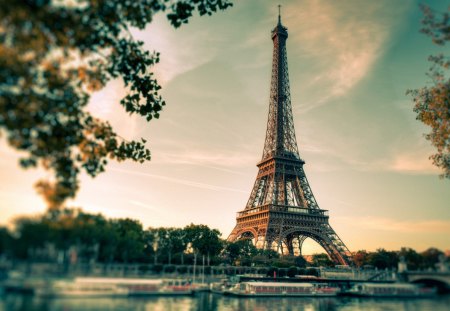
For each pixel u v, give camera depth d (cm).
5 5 3612
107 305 6662
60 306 4747
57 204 4475
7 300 4066
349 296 15738
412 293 8319
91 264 5838
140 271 9788
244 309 12038
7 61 3734
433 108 8156
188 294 13800
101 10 4769
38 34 3997
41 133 4519
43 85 4391
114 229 8425
